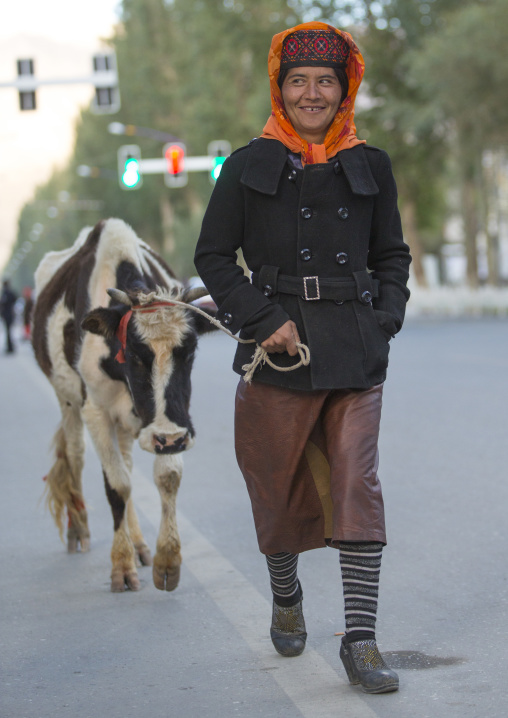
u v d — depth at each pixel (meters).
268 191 6.64
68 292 11.62
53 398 27.56
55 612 8.95
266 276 6.74
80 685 7.11
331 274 6.70
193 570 9.99
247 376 6.73
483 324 50.66
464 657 7.20
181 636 8.07
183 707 6.57
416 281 74.56
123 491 9.91
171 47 115.75
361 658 6.54
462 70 56.50
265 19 75.56
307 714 6.28
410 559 9.91
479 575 9.25
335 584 9.24
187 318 8.98
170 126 116.94
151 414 8.80
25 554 11.16
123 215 139.00
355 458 6.54
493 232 72.06
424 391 23.03
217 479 14.52
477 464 14.45
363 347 6.66
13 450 18.55
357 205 6.75
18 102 39.91
